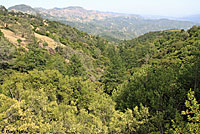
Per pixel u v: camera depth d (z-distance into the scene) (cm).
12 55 3362
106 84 3212
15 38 5119
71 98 1733
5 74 2481
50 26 11512
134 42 14350
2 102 905
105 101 1320
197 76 1141
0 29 5116
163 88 1214
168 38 10631
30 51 3017
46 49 5338
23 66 2856
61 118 1018
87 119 1170
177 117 736
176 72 1509
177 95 1115
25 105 951
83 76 3036
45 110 1049
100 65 7062
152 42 11575
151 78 1574
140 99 1301
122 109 1481
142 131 948
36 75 1777
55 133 909
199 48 3966
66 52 5894
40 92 1275
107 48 12506
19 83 1462
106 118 1223
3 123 763
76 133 976
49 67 3081
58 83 1812
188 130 646
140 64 7019
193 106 641
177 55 4741
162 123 912
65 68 3388
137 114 1041
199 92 991
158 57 6831
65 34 10881
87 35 15762
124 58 7706
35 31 7412
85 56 6500
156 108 1054
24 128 802
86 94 1852
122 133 1009
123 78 3225
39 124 928
